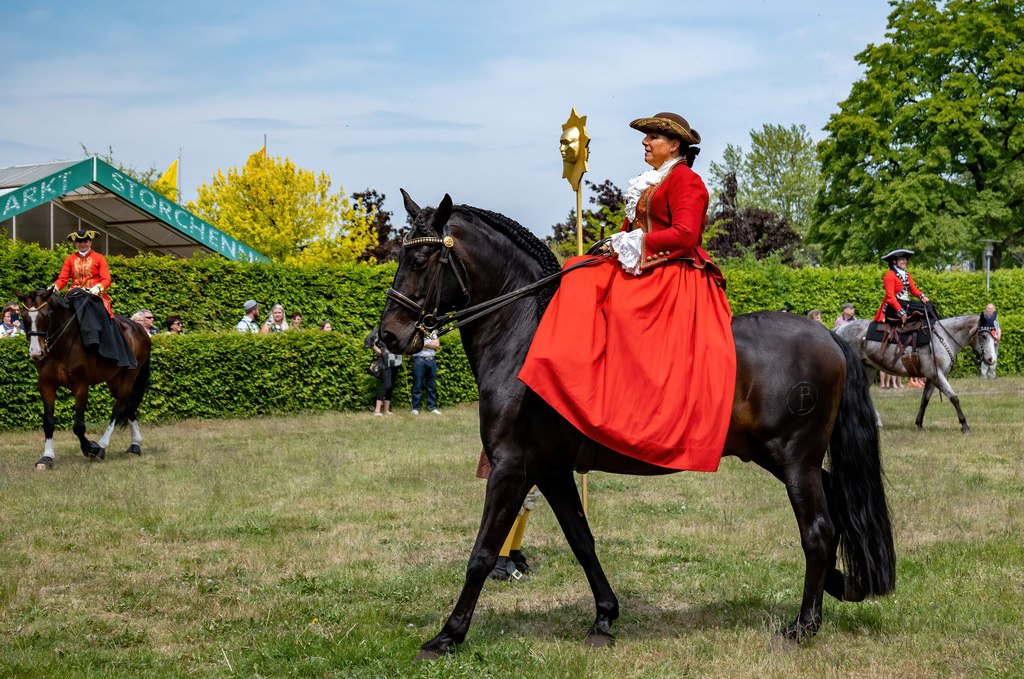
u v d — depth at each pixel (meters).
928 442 11.95
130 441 12.55
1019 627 4.74
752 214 40.12
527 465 4.37
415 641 4.59
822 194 37.81
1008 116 34.72
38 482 9.30
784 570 6.04
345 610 5.21
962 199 35.00
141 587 5.74
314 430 13.84
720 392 4.29
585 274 4.46
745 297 23.27
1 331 14.49
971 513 7.62
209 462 10.70
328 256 33.88
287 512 8.01
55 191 17.94
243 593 5.61
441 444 12.30
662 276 4.40
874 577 4.53
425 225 4.50
